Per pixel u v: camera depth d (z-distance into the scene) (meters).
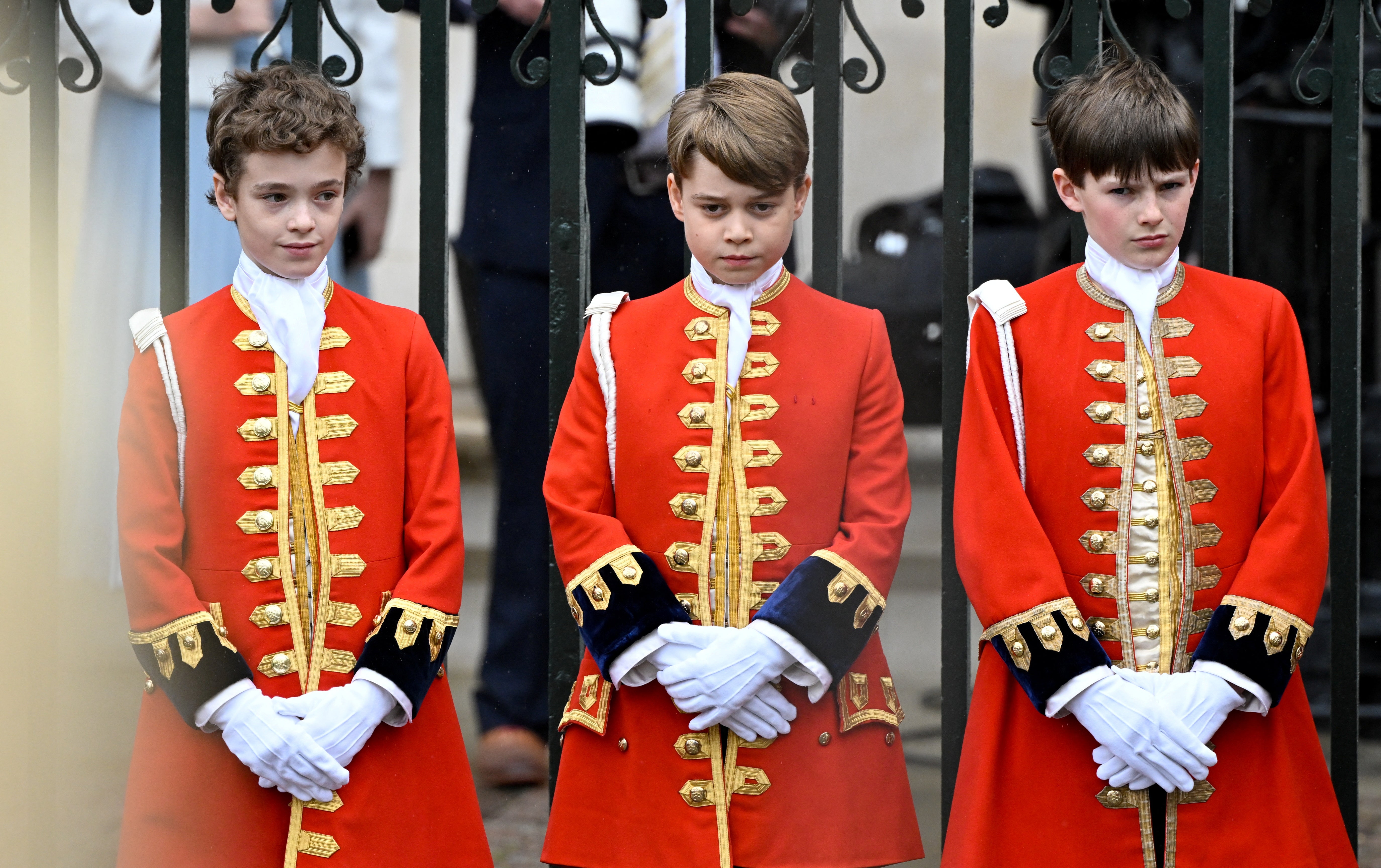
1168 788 8.94
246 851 9.33
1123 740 8.87
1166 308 9.64
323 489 9.55
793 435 9.68
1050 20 15.70
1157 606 9.34
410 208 20.73
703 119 9.36
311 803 9.23
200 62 14.89
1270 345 9.62
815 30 11.02
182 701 9.12
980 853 9.31
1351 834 10.77
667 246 14.87
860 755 9.58
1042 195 18.80
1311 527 9.29
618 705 9.66
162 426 9.54
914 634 17.34
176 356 9.62
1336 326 10.84
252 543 9.45
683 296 10.05
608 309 10.15
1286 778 9.26
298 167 9.49
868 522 9.63
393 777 9.44
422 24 11.05
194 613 9.21
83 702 14.47
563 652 10.85
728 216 9.44
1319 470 9.45
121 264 15.44
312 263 9.65
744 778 9.41
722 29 14.23
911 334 19.42
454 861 9.62
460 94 20.11
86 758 13.73
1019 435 9.63
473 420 21.38
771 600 9.34
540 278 15.14
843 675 9.49
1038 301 9.80
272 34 11.12
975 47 20.91
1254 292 9.77
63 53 15.04
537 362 15.11
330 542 9.51
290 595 9.44
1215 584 9.38
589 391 10.01
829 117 11.02
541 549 14.84
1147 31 15.10
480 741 14.27
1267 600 9.12
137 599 9.29
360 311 9.98
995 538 9.35
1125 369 9.49
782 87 9.70
